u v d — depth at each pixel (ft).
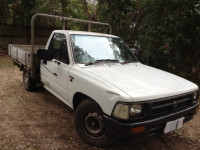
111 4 28.60
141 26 27.02
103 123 9.96
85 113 10.76
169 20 22.88
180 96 9.89
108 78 9.98
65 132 12.11
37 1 40.50
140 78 10.48
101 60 12.31
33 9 39.68
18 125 12.55
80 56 12.08
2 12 37.86
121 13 28.99
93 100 10.22
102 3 29.53
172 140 12.22
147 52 24.32
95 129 10.53
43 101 16.76
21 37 41.83
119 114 8.55
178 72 24.90
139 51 26.84
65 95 12.37
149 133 9.02
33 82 18.24
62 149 10.43
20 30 41.42
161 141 12.00
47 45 15.07
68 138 11.47
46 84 15.07
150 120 8.75
